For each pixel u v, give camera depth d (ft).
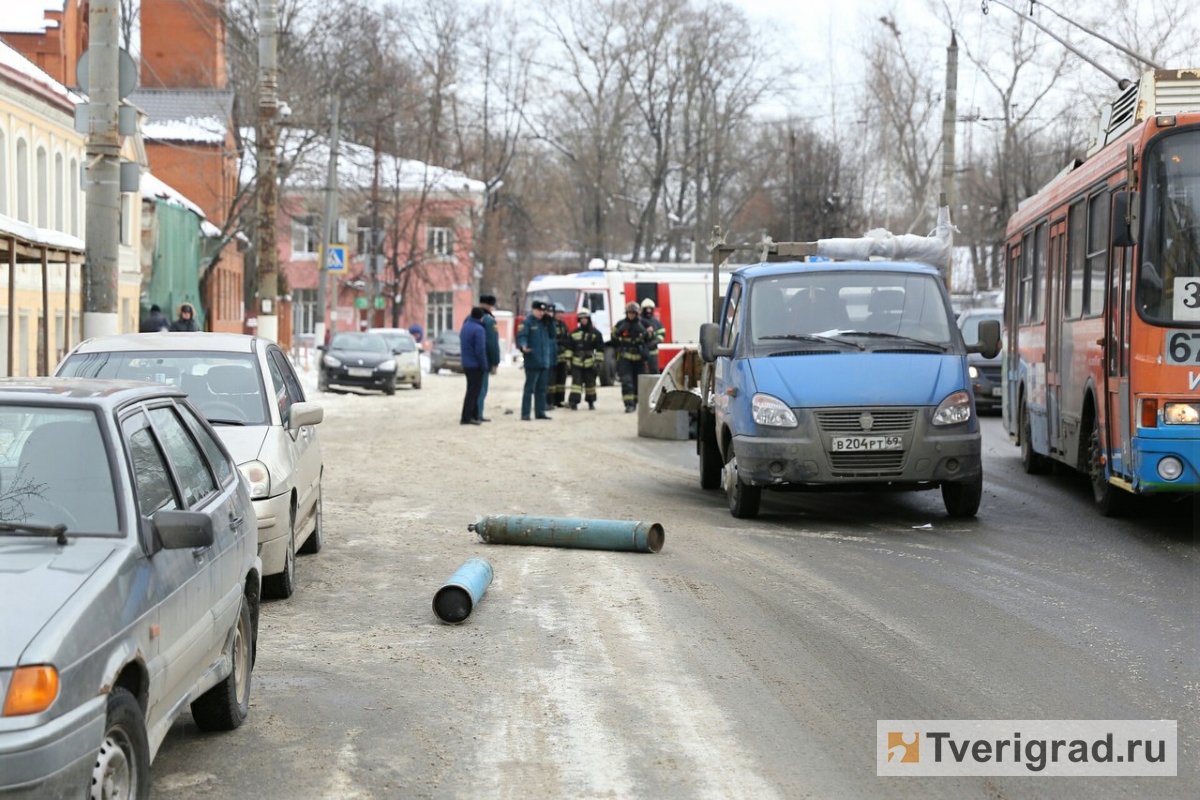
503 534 39.73
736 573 35.42
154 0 201.16
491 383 150.71
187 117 189.37
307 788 18.83
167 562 17.69
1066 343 49.98
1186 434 37.96
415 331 217.15
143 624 16.30
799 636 28.14
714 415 52.65
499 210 235.61
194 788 18.78
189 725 21.84
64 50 139.64
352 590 33.09
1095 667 25.62
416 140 236.84
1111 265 41.78
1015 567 36.32
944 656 26.43
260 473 30.76
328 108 183.62
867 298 46.11
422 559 37.45
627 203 230.89
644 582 34.12
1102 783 19.24
